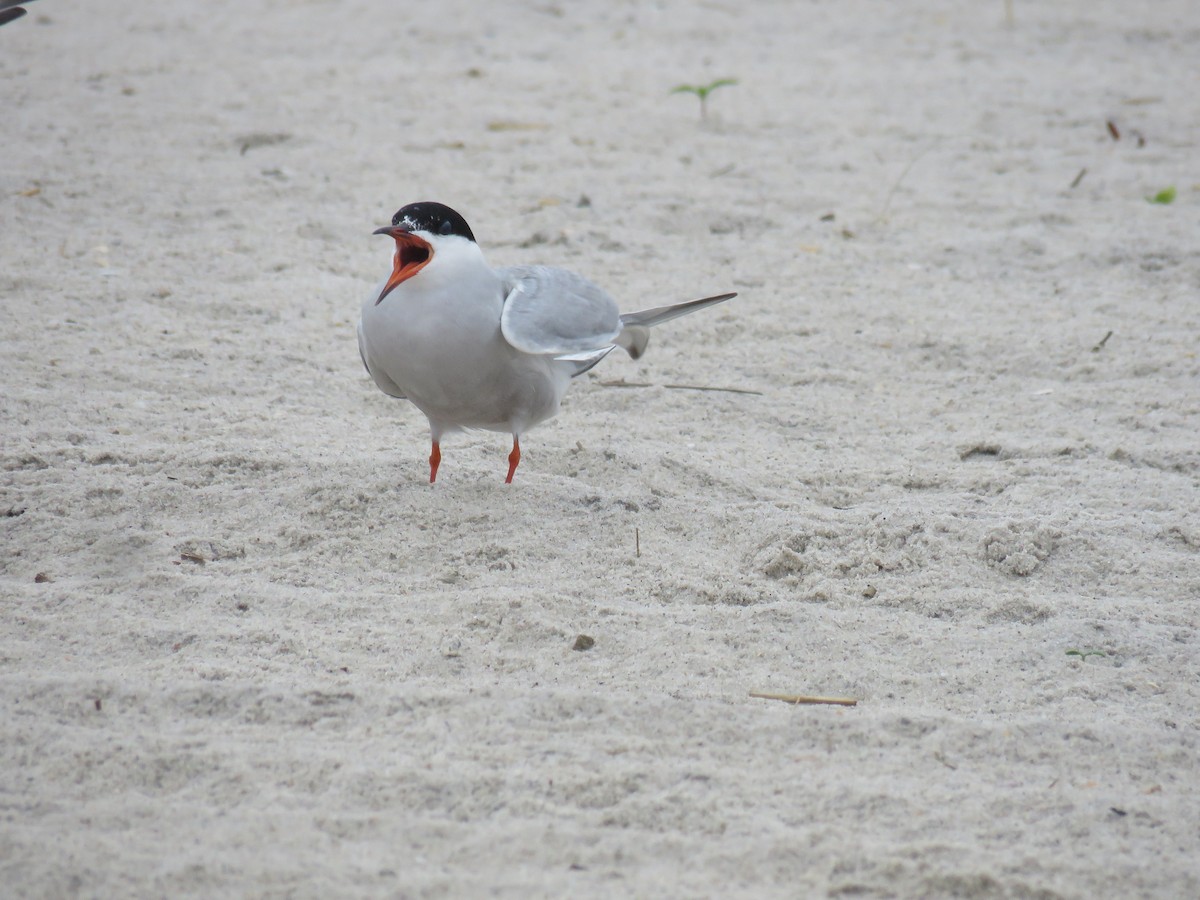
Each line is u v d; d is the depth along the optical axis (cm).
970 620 884
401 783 680
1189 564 947
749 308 1425
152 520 956
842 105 2166
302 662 793
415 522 968
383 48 2428
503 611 855
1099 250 1581
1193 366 1286
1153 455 1112
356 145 1881
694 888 617
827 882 625
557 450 1096
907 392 1255
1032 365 1302
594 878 620
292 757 698
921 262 1562
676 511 1004
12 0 990
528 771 695
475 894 605
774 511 1008
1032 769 722
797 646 841
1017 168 1884
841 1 2914
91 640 805
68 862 608
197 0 2733
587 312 973
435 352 916
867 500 1050
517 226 1616
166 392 1168
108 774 679
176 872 605
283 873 610
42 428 1075
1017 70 2384
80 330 1274
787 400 1232
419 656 807
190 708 741
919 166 1888
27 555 904
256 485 1009
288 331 1320
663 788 690
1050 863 642
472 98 2141
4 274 1381
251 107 2027
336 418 1151
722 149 1942
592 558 941
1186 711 784
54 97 2019
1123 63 2438
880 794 688
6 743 698
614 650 825
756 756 725
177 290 1393
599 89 2219
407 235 905
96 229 1536
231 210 1622
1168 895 627
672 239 1612
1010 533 966
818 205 1733
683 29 2647
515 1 2803
